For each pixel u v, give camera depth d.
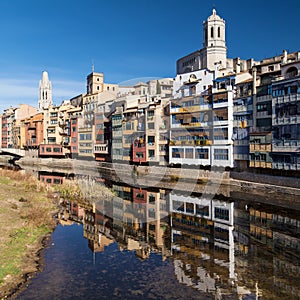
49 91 189.62
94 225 27.86
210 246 23.89
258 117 53.44
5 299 15.87
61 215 31.69
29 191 43.09
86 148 80.44
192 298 16.39
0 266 19.14
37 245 23.31
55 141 105.81
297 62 49.53
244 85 56.41
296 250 23.36
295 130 46.00
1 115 149.75
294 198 41.31
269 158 49.56
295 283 18.12
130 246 23.06
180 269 19.73
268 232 27.84
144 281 18.03
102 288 17.16
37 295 16.28
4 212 30.23
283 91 47.50
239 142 55.75
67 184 48.00
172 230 27.02
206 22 81.88
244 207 37.47
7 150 112.25
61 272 18.92
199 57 84.81
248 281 18.38
